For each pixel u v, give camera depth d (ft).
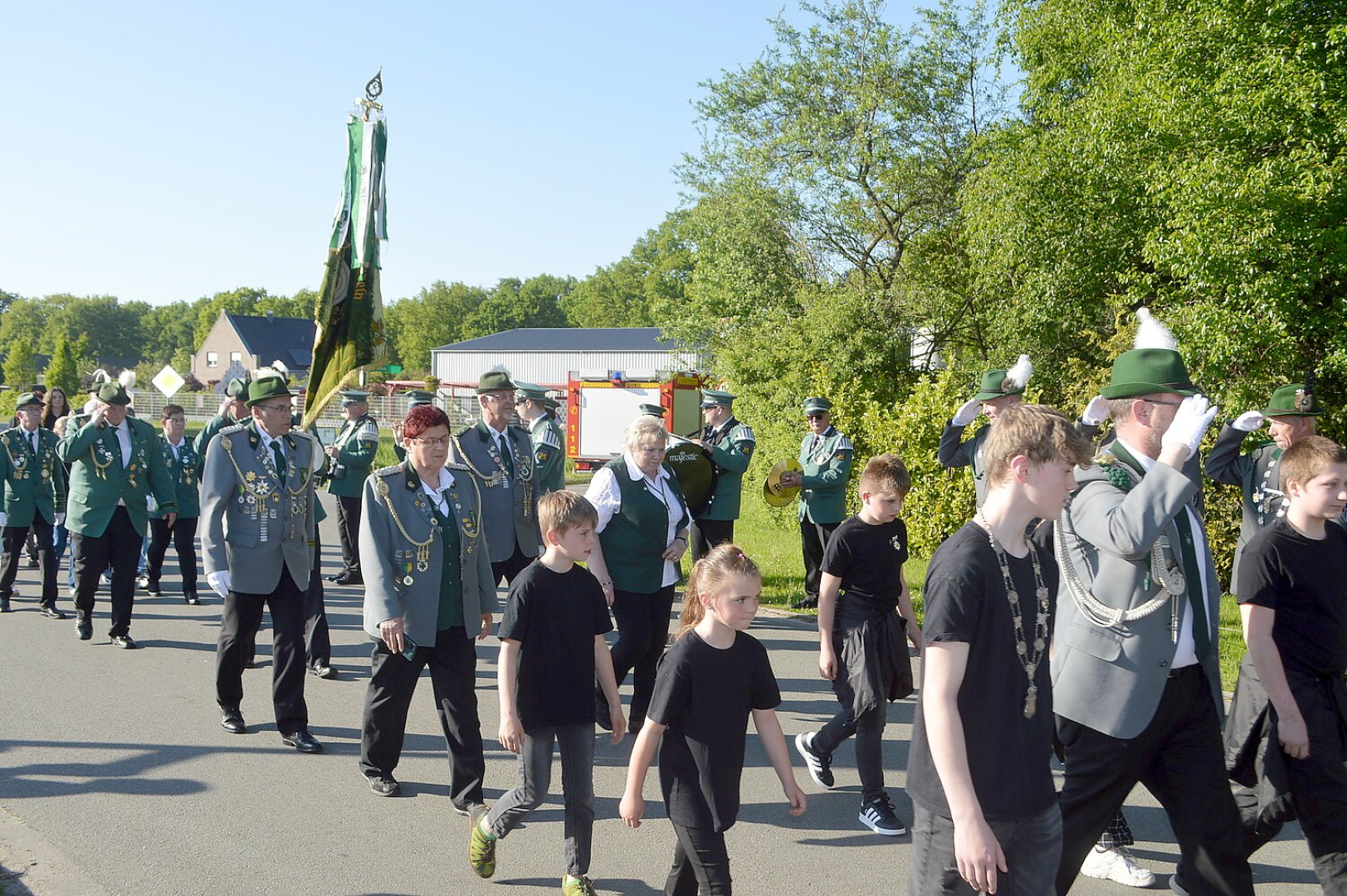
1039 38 62.03
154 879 15.17
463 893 15.06
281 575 21.52
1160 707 12.03
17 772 19.56
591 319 392.88
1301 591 13.37
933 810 9.78
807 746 19.49
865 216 81.87
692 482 32.81
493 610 18.52
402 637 17.39
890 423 46.11
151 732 22.09
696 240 92.68
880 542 17.78
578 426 79.51
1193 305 45.65
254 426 22.15
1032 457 9.73
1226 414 40.96
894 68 80.23
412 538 17.54
